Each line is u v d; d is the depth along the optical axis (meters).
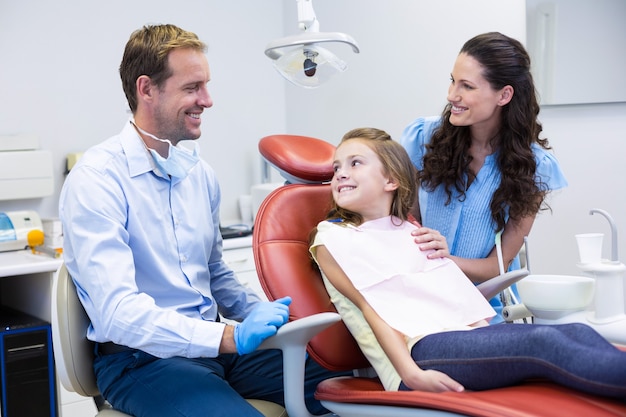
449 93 1.80
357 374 1.71
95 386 1.68
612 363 1.18
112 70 3.08
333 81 3.30
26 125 2.89
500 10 2.59
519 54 1.77
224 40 3.41
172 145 1.71
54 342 1.62
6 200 2.84
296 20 3.51
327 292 1.66
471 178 1.88
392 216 1.69
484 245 1.89
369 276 1.54
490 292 1.69
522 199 1.82
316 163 1.78
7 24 2.83
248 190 3.53
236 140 3.47
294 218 1.72
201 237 1.77
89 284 1.52
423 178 1.92
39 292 2.55
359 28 3.14
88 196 1.56
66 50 2.96
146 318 1.48
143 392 1.57
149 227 1.68
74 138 3.00
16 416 2.45
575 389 1.27
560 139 2.53
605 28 2.34
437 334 1.45
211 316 1.78
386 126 3.07
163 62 1.62
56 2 2.93
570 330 1.29
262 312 1.48
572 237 2.53
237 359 1.83
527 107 1.80
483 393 1.32
